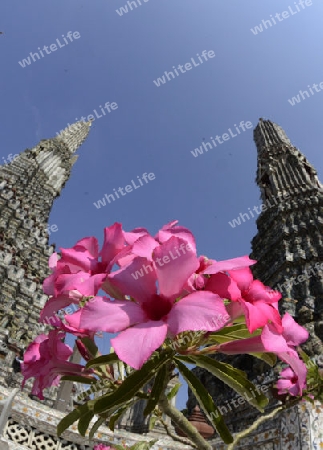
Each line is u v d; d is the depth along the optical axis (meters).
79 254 2.31
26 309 35.16
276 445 8.56
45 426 9.70
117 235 2.30
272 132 40.72
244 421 13.82
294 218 26.89
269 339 2.06
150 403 2.24
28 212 50.69
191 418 10.79
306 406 8.20
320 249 22.84
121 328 1.80
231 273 2.27
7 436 9.18
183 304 1.87
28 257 44.06
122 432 10.10
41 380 2.42
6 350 26.47
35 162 67.25
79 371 2.48
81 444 9.75
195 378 2.35
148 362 2.26
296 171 32.88
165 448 9.92
